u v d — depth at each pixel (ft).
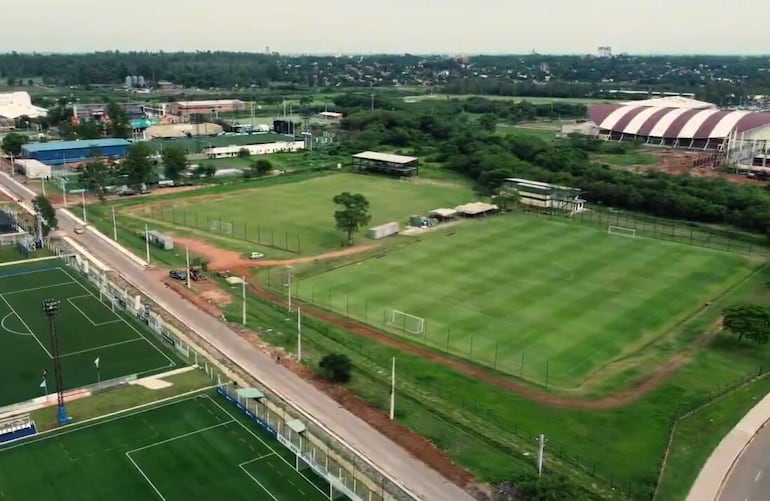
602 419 228.02
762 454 211.61
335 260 391.86
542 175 583.58
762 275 377.71
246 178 623.77
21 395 235.81
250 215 491.72
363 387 245.86
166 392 240.32
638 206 528.63
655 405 238.07
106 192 557.33
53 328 223.92
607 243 433.89
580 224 481.05
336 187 591.78
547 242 432.25
